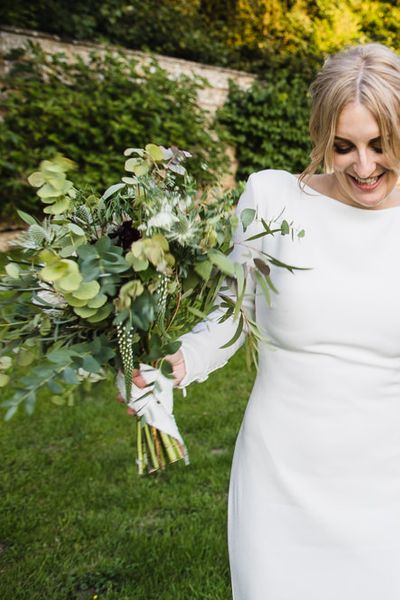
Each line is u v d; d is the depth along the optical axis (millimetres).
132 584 2578
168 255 1423
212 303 1591
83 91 7129
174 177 1661
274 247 1732
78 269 1395
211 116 8656
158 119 7203
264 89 8711
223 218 1553
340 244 1674
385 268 1650
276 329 1695
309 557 1685
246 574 1734
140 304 1413
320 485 1678
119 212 1621
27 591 2553
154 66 7680
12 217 6648
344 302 1637
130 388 1493
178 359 1710
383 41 10547
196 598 2494
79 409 4188
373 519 1667
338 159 1560
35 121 6754
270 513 1704
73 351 1432
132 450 3711
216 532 2916
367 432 1656
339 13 9953
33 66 7016
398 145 1478
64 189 1517
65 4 7828
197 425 3980
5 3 7172
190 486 3297
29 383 1380
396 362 1675
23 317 1566
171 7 9008
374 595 1652
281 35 9734
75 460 3576
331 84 1494
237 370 4957
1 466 3504
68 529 2963
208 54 8984
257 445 1730
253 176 1835
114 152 6934
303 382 1682
